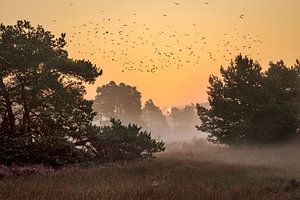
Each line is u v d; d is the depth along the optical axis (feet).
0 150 75.82
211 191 49.03
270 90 121.90
